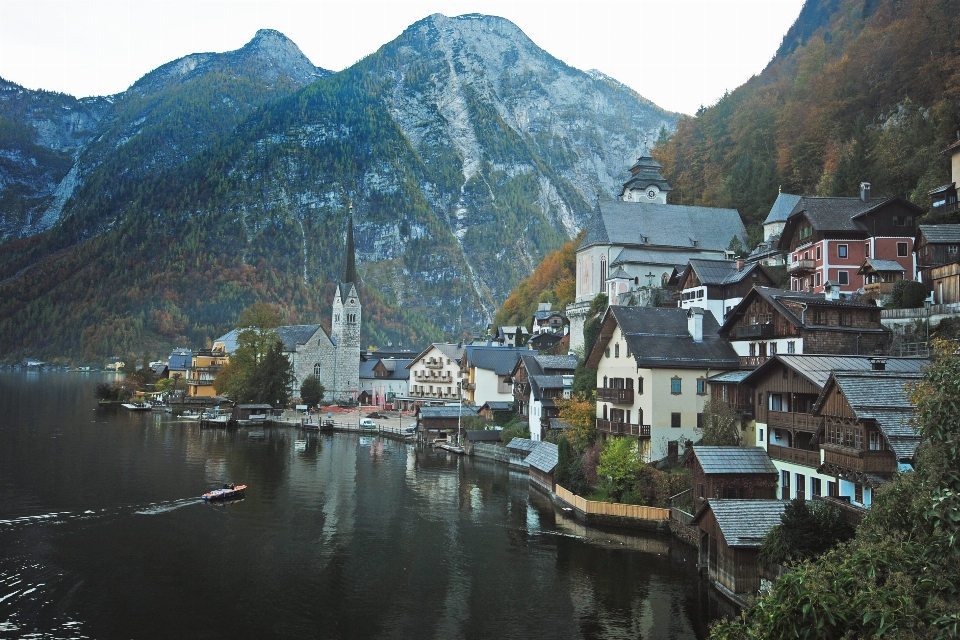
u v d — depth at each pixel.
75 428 128.88
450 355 169.38
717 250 141.00
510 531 65.88
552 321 163.38
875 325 66.62
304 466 98.62
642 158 173.50
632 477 67.88
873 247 87.44
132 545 60.38
